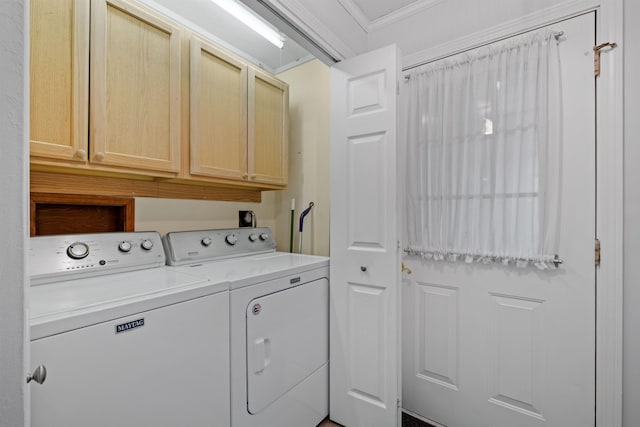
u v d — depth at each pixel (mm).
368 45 1904
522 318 1427
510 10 1452
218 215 2035
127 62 1269
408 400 1780
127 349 880
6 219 380
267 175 1969
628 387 1189
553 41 1328
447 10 1641
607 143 1222
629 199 1188
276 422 1378
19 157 395
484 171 1506
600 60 1240
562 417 1328
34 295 956
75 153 1111
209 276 1271
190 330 1046
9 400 385
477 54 1515
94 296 946
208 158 1604
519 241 1409
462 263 1597
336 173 1701
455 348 1620
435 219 1657
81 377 785
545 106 1336
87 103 1148
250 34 1983
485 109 1495
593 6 1254
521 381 1430
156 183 1664
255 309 1288
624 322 1196
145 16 1326
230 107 1729
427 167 1682
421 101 1705
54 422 735
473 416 1562
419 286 1745
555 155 1321
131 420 882
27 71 410
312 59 2182
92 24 1159
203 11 1767
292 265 1557
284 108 2104
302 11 1409
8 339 385
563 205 1318
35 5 1021
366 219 1582
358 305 1609
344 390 1650
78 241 1247
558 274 1334
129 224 1577
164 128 1406
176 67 1450
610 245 1216
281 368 1408
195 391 1056
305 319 1563
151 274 1310
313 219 2164
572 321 1302
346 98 1659
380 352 1524
